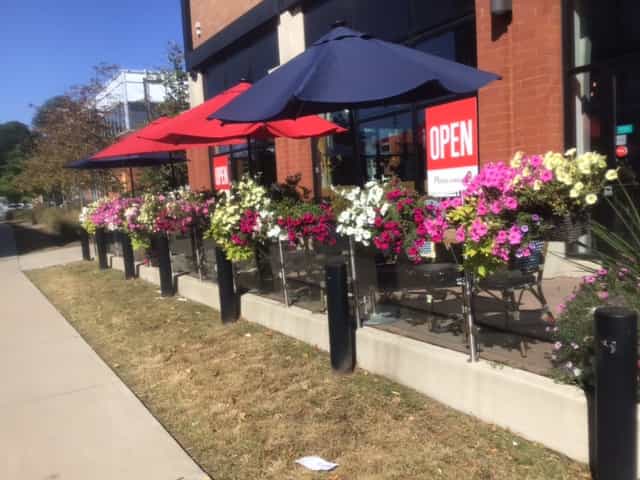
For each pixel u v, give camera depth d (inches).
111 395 187.3
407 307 181.8
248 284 259.9
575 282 182.2
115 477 135.7
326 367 189.5
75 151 729.6
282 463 135.2
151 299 328.2
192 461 140.6
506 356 146.8
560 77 239.8
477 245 132.1
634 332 104.7
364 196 177.3
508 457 126.0
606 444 107.5
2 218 1819.6
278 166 445.4
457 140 210.1
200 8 580.1
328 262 185.2
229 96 277.1
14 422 170.6
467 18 284.2
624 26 225.6
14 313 330.0
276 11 434.9
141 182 718.5
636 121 224.8
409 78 152.4
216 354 216.4
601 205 215.9
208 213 295.4
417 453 132.5
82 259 567.2
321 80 156.1
